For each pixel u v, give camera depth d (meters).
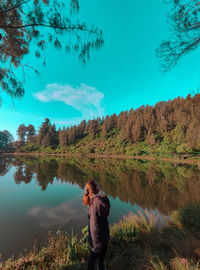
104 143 68.81
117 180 13.48
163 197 8.05
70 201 8.05
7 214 6.22
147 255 1.99
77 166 25.09
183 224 3.01
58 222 5.30
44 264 2.08
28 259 2.25
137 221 3.46
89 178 14.65
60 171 19.50
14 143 80.44
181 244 2.21
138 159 40.50
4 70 1.80
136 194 8.89
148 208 6.27
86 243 2.47
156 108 75.88
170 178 13.91
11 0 1.36
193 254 1.92
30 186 11.75
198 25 2.14
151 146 48.19
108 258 2.14
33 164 28.28
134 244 2.49
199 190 9.43
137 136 55.91
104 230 1.44
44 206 7.30
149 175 15.90
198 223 2.79
